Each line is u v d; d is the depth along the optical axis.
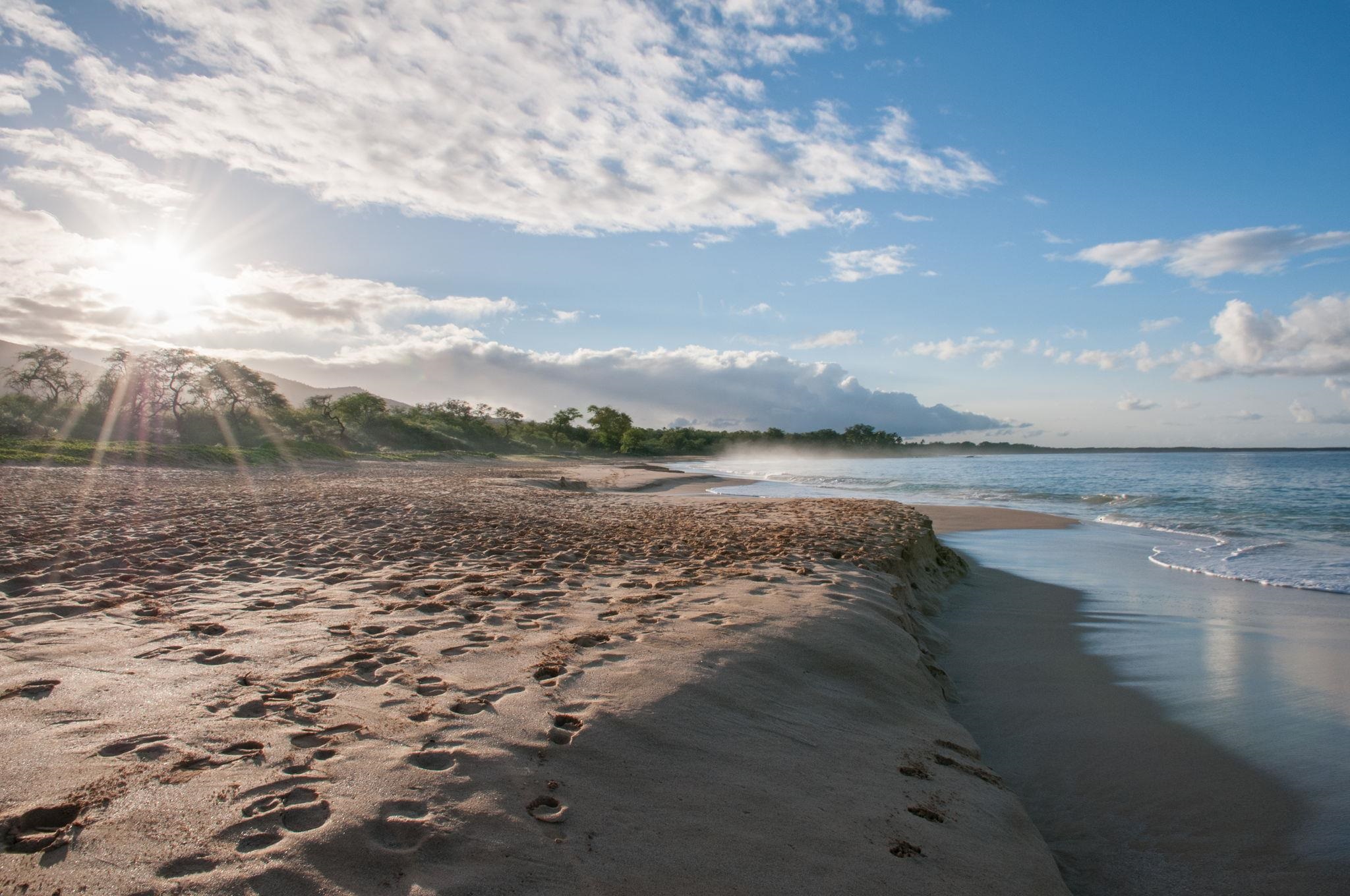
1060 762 4.14
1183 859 3.21
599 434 111.25
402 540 8.59
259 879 1.89
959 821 3.02
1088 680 5.56
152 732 2.78
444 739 2.83
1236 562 11.15
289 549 7.73
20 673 3.43
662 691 3.49
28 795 2.26
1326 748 4.27
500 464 50.72
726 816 2.60
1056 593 9.02
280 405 54.34
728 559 7.88
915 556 9.14
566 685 3.53
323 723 2.94
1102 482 35.75
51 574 5.88
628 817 2.47
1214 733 4.51
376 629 4.47
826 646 4.66
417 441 67.19
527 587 6.01
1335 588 9.05
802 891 2.28
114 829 2.08
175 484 17.98
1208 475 43.44
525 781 2.56
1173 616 7.68
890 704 4.18
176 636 4.18
